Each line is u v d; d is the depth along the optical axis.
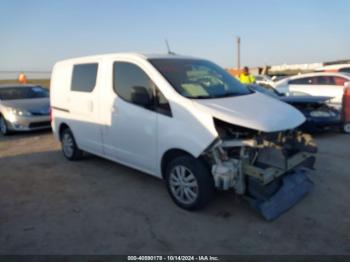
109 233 3.40
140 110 4.15
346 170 5.11
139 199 4.24
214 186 3.70
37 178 5.17
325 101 7.70
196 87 4.04
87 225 3.58
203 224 3.53
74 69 5.57
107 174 5.28
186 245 3.15
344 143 6.93
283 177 3.99
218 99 3.89
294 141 4.05
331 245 3.08
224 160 3.49
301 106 7.48
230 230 3.39
